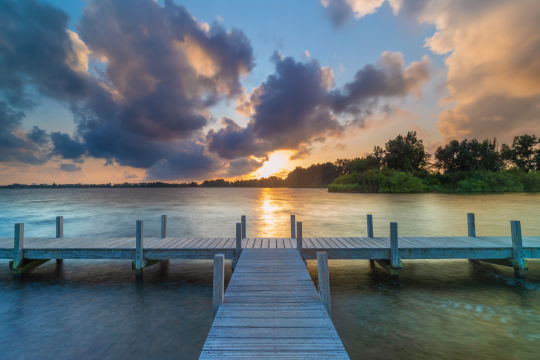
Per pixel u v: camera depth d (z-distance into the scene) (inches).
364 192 3919.8
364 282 412.2
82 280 422.6
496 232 803.4
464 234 780.6
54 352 238.5
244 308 219.6
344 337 261.6
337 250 414.9
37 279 425.7
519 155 4212.6
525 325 282.5
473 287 390.0
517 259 400.8
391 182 3585.1
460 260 515.8
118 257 424.8
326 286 223.6
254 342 173.0
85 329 278.4
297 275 297.0
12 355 234.4
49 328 280.2
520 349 240.4
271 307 221.6
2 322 292.7
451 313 311.0
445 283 405.7
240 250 405.7
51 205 2130.9
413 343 251.0
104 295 367.6
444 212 1350.9
